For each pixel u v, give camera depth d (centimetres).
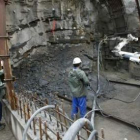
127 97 868
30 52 1204
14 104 588
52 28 1286
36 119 487
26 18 1158
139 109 723
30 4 1159
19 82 963
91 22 1418
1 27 592
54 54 1228
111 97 869
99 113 677
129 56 573
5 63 596
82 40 1349
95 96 777
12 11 1088
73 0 1316
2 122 668
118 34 1341
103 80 1075
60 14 1286
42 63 1141
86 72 1073
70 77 586
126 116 665
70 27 1330
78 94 581
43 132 417
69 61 1147
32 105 602
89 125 252
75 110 606
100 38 1427
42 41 1262
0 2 591
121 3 1252
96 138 270
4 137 568
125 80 1155
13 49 1104
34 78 988
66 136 214
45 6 1237
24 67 1116
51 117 535
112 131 561
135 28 1271
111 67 1407
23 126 462
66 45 1313
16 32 1114
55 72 1046
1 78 648
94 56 1337
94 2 1395
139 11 907
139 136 523
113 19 1367
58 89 905
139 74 1177
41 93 852
